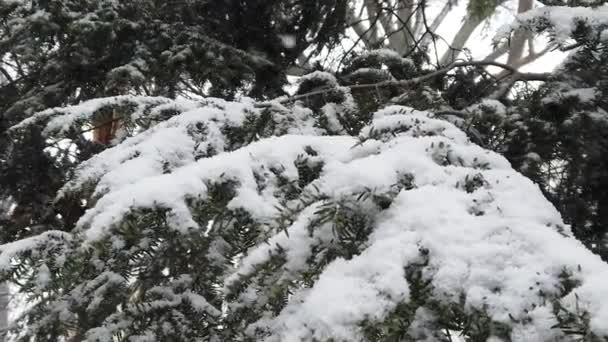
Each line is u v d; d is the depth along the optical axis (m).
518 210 0.94
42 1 2.71
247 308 1.13
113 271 1.38
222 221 1.11
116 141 2.13
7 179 2.58
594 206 1.97
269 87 3.46
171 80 2.96
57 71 2.91
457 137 1.29
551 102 1.87
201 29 3.06
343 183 1.04
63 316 1.57
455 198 0.98
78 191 1.38
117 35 2.82
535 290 0.76
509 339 0.74
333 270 0.88
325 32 3.81
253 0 3.32
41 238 1.39
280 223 1.00
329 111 1.91
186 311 1.36
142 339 1.31
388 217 0.99
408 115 1.34
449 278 0.82
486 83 2.52
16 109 2.82
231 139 1.66
